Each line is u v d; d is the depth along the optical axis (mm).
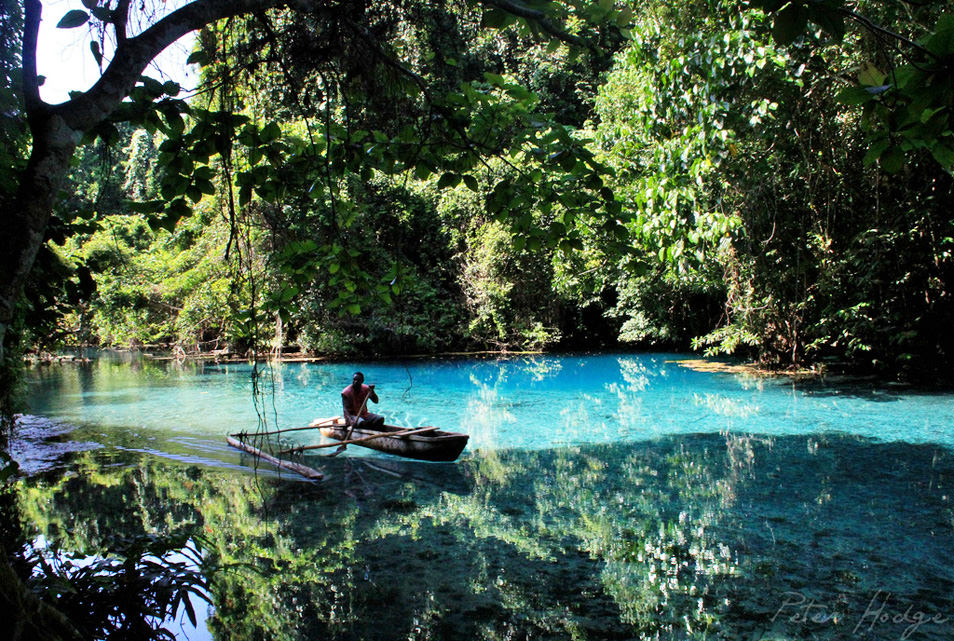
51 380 16078
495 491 6168
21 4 2818
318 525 5234
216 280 19062
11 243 1931
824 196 12836
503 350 21547
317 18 3201
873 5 8680
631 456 7496
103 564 3166
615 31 3035
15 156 3582
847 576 4105
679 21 11188
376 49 3199
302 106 3543
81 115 2107
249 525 5234
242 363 19734
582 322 22891
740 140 11383
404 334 20594
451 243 21328
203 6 2445
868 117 1860
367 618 3660
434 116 3398
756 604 3748
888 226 12250
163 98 2939
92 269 4426
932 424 8898
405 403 11617
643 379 14539
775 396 11703
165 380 15672
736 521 5180
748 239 13039
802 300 13922
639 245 10711
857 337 12945
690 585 4016
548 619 3625
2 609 1802
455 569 4320
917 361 12805
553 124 3131
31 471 6988
